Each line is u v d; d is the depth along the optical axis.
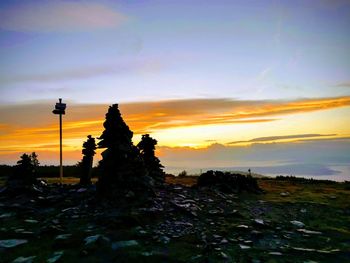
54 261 11.90
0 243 13.45
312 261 12.77
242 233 15.78
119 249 12.96
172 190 22.78
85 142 26.00
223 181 26.48
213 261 12.45
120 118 20.59
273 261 12.70
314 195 26.14
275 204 22.30
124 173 19.50
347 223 18.39
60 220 16.58
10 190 21.33
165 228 15.75
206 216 18.17
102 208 17.92
